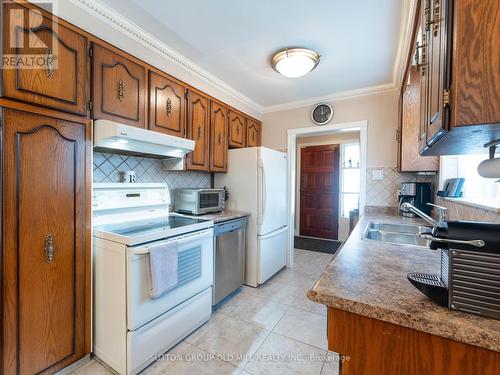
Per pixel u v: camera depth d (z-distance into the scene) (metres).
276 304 2.27
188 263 1.77
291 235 3.32
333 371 1.46
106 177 1.93
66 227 1.39
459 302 0.60
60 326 1.37
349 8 1.54
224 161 2.81
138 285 1.41
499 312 0.56
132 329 1.38
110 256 1.46
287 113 3.39
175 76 2.14
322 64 2.26
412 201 2.39
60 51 1.34
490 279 0.57
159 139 1.82
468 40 0.54
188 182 2.70
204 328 1.89
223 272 2.25
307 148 5.07
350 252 1.13
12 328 1.18
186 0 1.47
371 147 2.81
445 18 0.62
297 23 1.69
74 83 1.41
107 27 1.59
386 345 0.64
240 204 2.78
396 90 2.67
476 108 0.54
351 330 0.68
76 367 1.46
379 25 1.70
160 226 1.82
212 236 2.04
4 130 1.14
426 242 1.73
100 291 1.52
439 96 0.67
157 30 1.77
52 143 1.32
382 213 2.72
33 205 1.25
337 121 3.02
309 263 3.45
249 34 1.82
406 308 0.62
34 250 1.25
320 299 0.70
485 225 0.58
